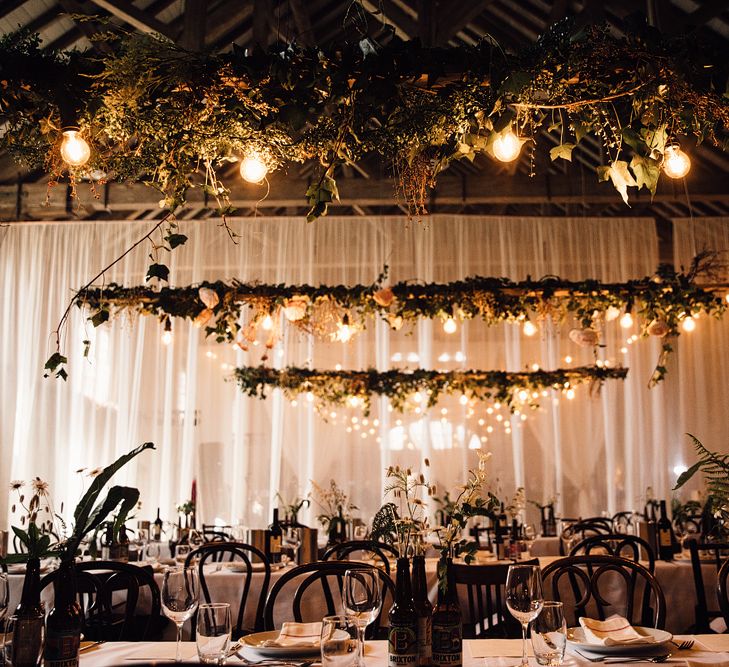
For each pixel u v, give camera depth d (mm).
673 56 2504
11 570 4781
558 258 9117
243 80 2600
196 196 8977
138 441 8602
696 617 3842
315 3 7160
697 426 8828
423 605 1900
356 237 9141
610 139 2670
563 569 3027
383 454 8711
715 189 8727
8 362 8688
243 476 8648
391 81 2568
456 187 9062
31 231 8977
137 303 4984
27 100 2748
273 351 8828
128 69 2555
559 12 6859
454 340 9016
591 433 8852
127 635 2770
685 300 5199
